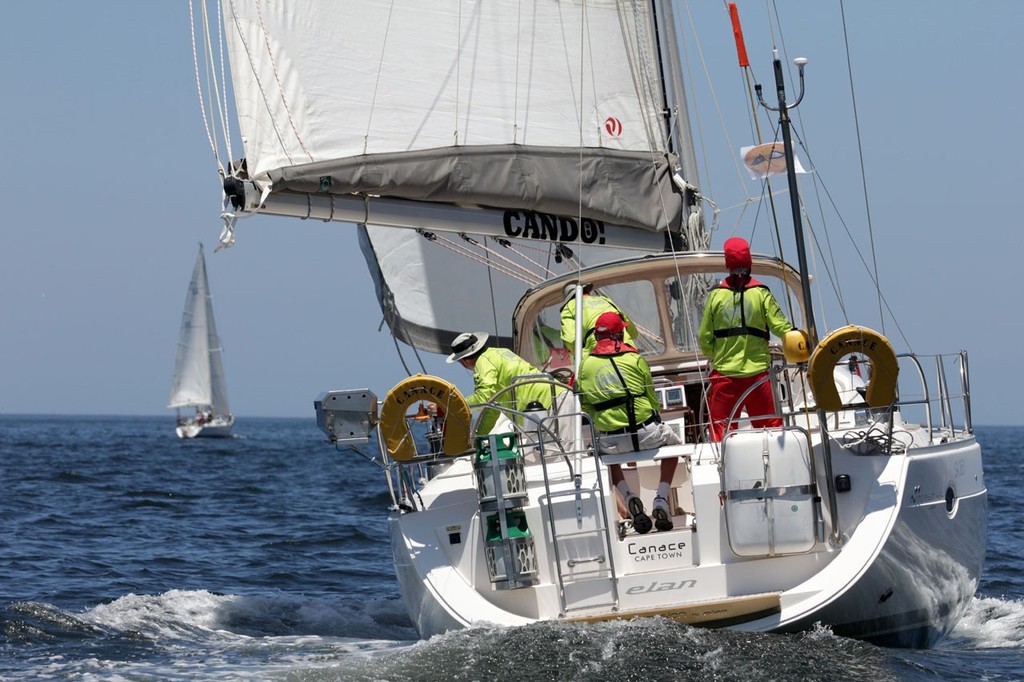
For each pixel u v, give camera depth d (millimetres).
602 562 19391
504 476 19469
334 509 58719
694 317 26672
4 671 20547
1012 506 56156
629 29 27156
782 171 22031
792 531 18766
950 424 24562
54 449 147375
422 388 19797
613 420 20359
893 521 19141
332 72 24234
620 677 16359
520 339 27859
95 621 25594
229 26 23391
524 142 26047
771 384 20656
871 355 18875
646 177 26750
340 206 23781
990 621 25781
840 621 18828
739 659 17078
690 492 21594
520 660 16969
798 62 19875
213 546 43188
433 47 25250
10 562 38062
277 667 20250
